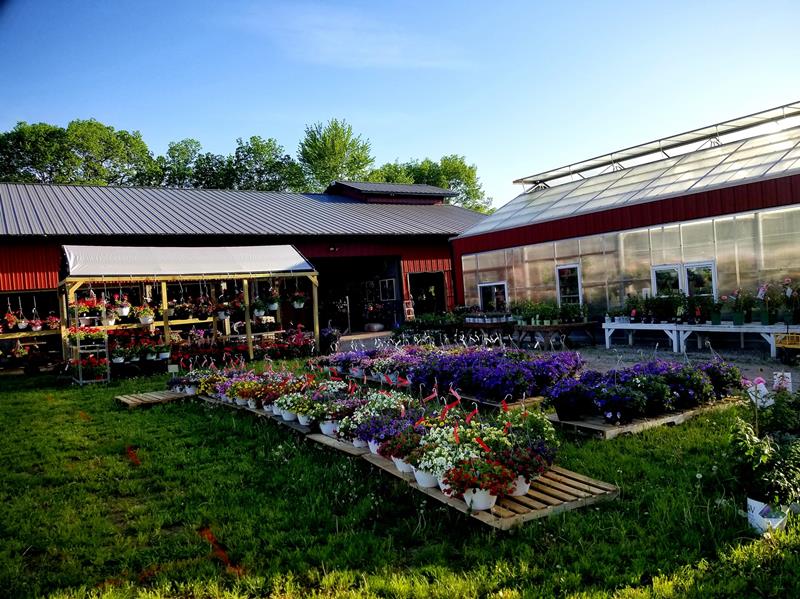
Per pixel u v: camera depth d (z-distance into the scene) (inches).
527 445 190.5
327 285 1082.1
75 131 1673.2
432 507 186.2
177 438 292.5
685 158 621.9
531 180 826.2
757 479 155.4
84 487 227.3
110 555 166.7
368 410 251.9
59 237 633.6
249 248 679.7
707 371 288.5
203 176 1958.7
